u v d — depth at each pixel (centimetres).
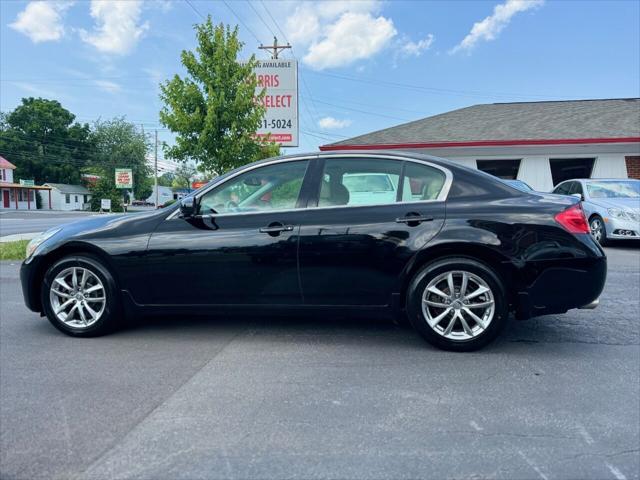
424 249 373
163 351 388
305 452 240
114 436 255
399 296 383
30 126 7038
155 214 422
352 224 385
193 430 262
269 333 434
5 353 385
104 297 414
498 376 335
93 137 7400
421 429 263
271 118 2022
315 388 316
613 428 264
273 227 393
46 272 425
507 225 368
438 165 397
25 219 2998
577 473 223
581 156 1487
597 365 356
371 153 409
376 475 221
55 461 232
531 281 367
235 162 1262
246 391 311
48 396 304
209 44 1259
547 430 262
